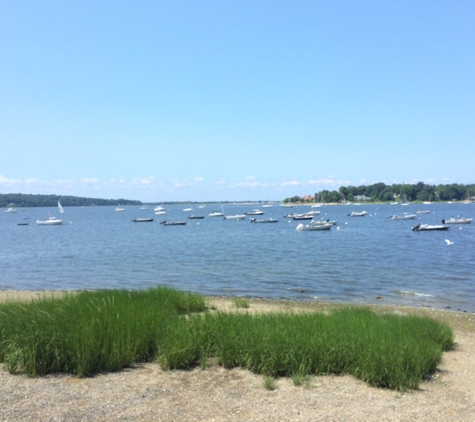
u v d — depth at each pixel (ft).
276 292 74.23
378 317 38.09
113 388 23.59
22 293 68.13
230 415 20.35
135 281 87.86
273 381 24.90
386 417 20.47
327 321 32.78
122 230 290.76
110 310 31.76
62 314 30.07
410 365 25.73
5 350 27.40
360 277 90.17
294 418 20.07
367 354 25.81
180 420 19.81
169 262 118.11
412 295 71.26
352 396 22.94
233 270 101.45
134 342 28.12
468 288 77.71
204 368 26.89
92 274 98.22
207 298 60.03
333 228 274.36
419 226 242.78
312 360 26.45
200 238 213.05
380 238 199.52
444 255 129.29
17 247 171.32
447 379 27.14
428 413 21.15
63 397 22.33
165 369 26.68
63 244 184.14
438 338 35.29
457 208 572.10
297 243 177.68
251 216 487.20
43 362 25.93
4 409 20.88
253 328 29.60
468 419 20.61
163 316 33.35
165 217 516.73
